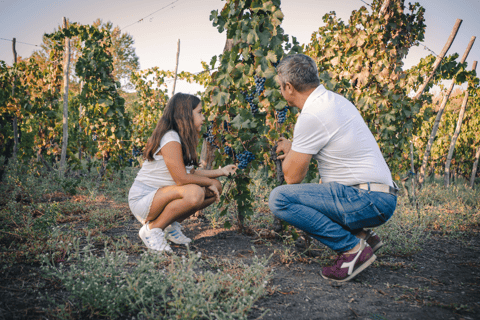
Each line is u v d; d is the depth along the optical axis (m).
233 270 2.01
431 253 2.63
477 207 4.57
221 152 3.03
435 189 6.38
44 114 6.16
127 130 6.38
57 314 1.39
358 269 1.92
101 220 3.29
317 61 4.72
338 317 1.54
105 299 1.45
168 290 1.75
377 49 4.12
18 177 4.96
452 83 5.79
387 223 3.13
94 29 5.39
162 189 2.36
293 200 2.00
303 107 1.96
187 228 3.25
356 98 4.18
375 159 1.91
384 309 1.63
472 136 8.51
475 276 2.12
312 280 2.00
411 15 4.22
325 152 1.94
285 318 1.53
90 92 5.46
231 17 2.75
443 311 1.60
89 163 6.34
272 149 2.74
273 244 2.74
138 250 2.33
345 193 1.91
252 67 2.70
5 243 2.38
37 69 6.31
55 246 2.22
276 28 2.62
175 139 2.30
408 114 4.13
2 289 1.65
